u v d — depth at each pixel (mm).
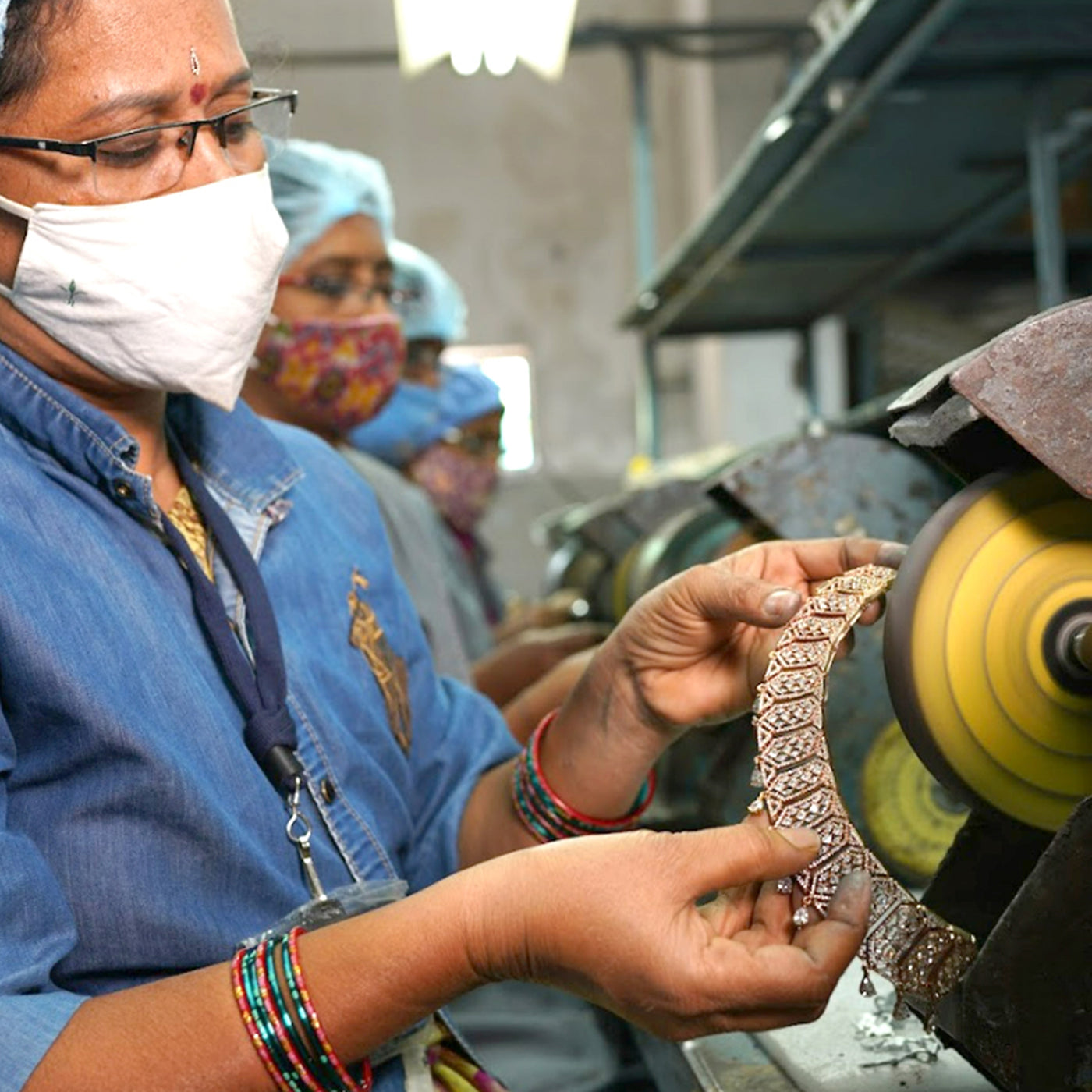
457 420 3443
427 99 9766
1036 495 857
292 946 810
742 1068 1021
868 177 3053
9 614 842
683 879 768
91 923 865
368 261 1864
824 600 870
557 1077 1741
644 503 2949
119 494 957
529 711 1500
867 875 796
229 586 1036
